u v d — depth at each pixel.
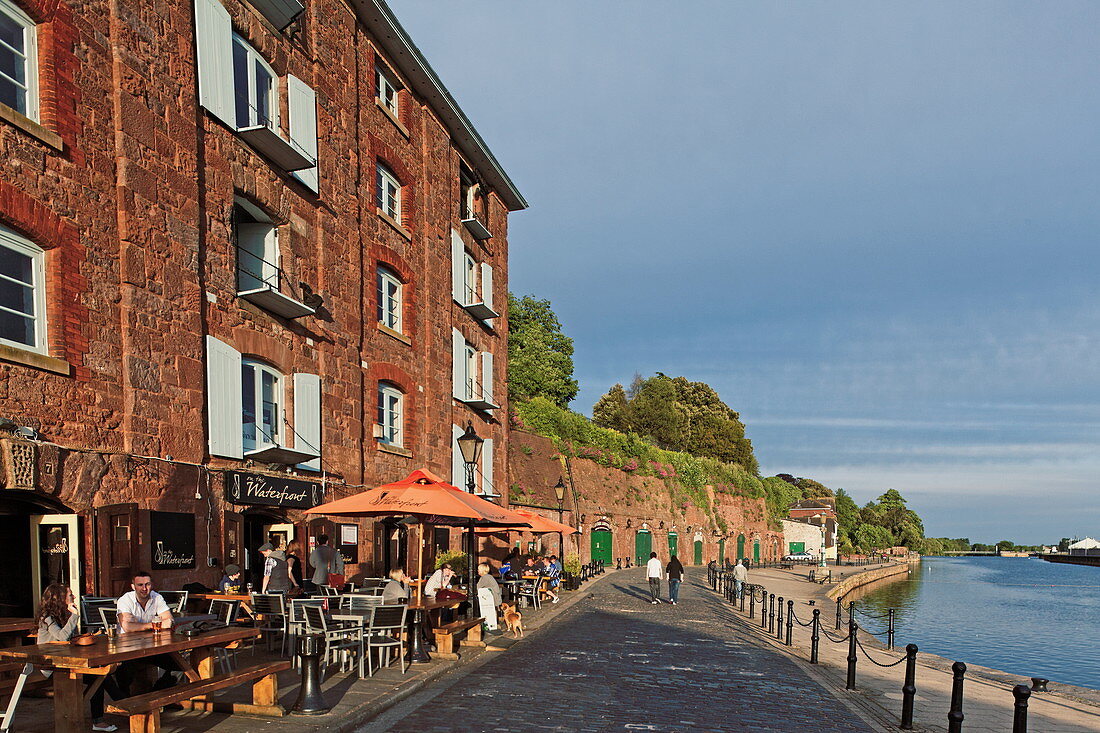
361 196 20.03
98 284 11.51
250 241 16.42
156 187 12.68
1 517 10.64
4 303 10.16
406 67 22.95
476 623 13.59
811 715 9.88
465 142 27.22
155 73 12.86
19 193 10.24
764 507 73.62
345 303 18.64
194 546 12.84
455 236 26.05
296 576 15.34
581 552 44.78
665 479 57.09
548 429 45.50
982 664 26.55
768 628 21.02
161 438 12.40
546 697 9.83
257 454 14.70
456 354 25.55
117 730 7.32
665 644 15.55
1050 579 94.56
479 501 14.33
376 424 19.97
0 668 7.38
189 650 8.20
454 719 8.52
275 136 15.13
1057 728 10.53
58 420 10.59
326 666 10.99
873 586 66.25
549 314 59.56
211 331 14.04
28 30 10.83
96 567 10.82
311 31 18.11
